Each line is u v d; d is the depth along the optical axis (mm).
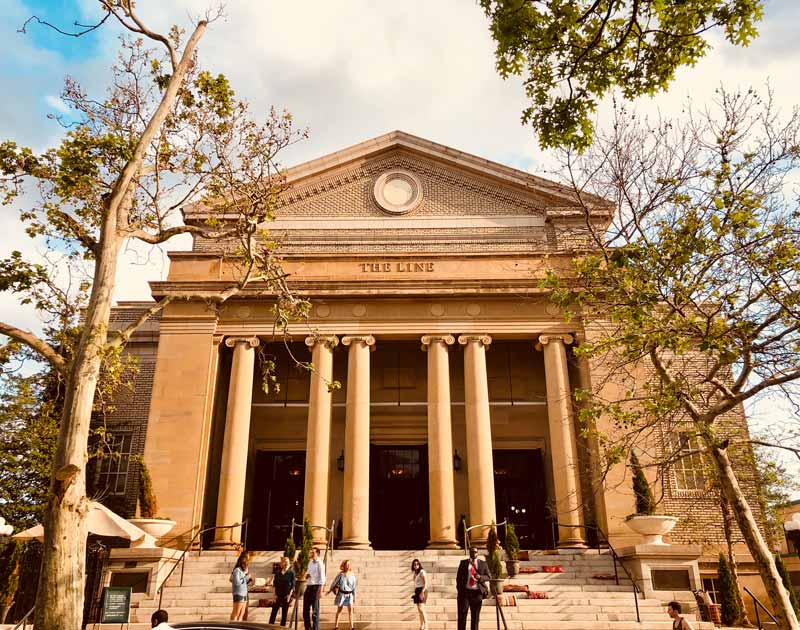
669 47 10812
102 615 14875
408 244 28266
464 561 15133
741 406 20234
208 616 17844
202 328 26047
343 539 23438
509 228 28391
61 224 14195
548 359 25719
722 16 10297
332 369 27797
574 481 23875
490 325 26156
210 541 24672
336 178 29531
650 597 18922
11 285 14094
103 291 12398
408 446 28625
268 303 26578
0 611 21266
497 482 27938
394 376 29047
